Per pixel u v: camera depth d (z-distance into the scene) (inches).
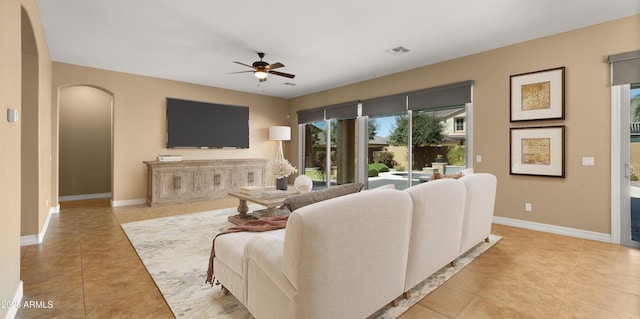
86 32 148.7
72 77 201.8
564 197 145.4
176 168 226.8
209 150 265.9
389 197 68.0
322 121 282.5
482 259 112.7
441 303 81.3
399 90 215.2
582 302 81.7
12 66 77.2
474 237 116.0
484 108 171.8
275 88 272.8
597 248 125.1
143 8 124.4
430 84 197.0
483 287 90.5
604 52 134.3
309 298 55.1
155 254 118.9
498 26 139.9
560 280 95.2
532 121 154.5
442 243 92.7
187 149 253.3
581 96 140.0
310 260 53.9
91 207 215.3
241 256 73.3
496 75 166.9
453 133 190.4
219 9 125.0
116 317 75.1
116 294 86.8
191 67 208.5
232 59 190.2
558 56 146.5
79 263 109.9
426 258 85.6
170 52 177.5
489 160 169.9
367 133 241.6
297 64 198.4
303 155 308.0
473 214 112.3
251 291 68.8
